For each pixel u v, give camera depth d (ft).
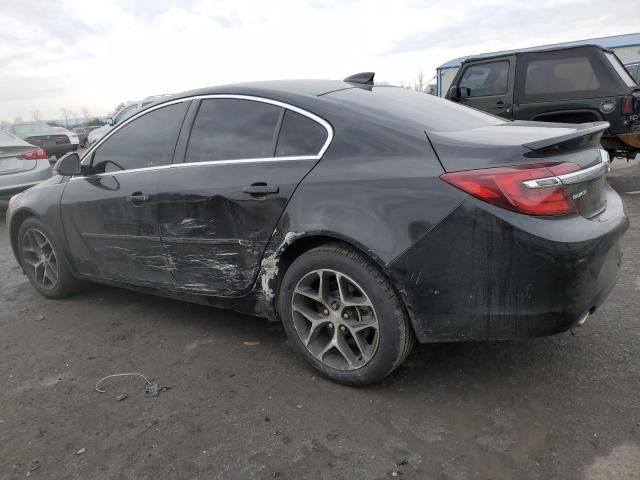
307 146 9.03
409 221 7.68
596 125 8.70
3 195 25.53
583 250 7.16
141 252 11.35
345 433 7.75
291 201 8.78
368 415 8.16
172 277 10.97
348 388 8.95
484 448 7.25
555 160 7.48
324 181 8.49
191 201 10.08
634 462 6.79
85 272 13.01
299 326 9.33
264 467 7.15
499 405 8.21
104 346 11.17
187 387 9.32
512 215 7.14
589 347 9.75
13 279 16.31
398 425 7.87
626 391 8.32
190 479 7.01
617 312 11.11
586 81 21.04
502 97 22.93
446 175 7.56
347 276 8.43
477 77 23.98
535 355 9.61
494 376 9.04
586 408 7.97
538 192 7.16
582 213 7.72
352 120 8.74
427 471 6.89
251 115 9.90
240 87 10.31
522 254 7.13
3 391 9.54
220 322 12.06
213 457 7.41
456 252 7.45
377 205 7.93
